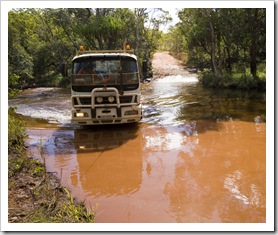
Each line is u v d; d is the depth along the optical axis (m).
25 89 26.30
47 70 33.69
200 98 16.16
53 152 7.64
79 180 5.93
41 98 18.45
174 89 21.17
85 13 29.38
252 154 7.19
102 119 9.11
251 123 10.13
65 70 9.63
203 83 24.11
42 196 5.08
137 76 9.22
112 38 22.34
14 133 8.07
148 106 13.97
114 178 6.00
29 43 33.78
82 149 7.86
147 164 6.71
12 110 9.02
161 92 19.41
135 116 9.29
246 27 20.72
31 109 14.05
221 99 15.57
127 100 9.24
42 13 31.89
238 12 21.02
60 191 5.40
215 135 8.81
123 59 9.09
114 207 4.83
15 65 26.44
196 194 5.21
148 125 10.22
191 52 33.62
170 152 7.47
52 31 34.91
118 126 10.18
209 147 7.77
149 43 34.47
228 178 5.85
